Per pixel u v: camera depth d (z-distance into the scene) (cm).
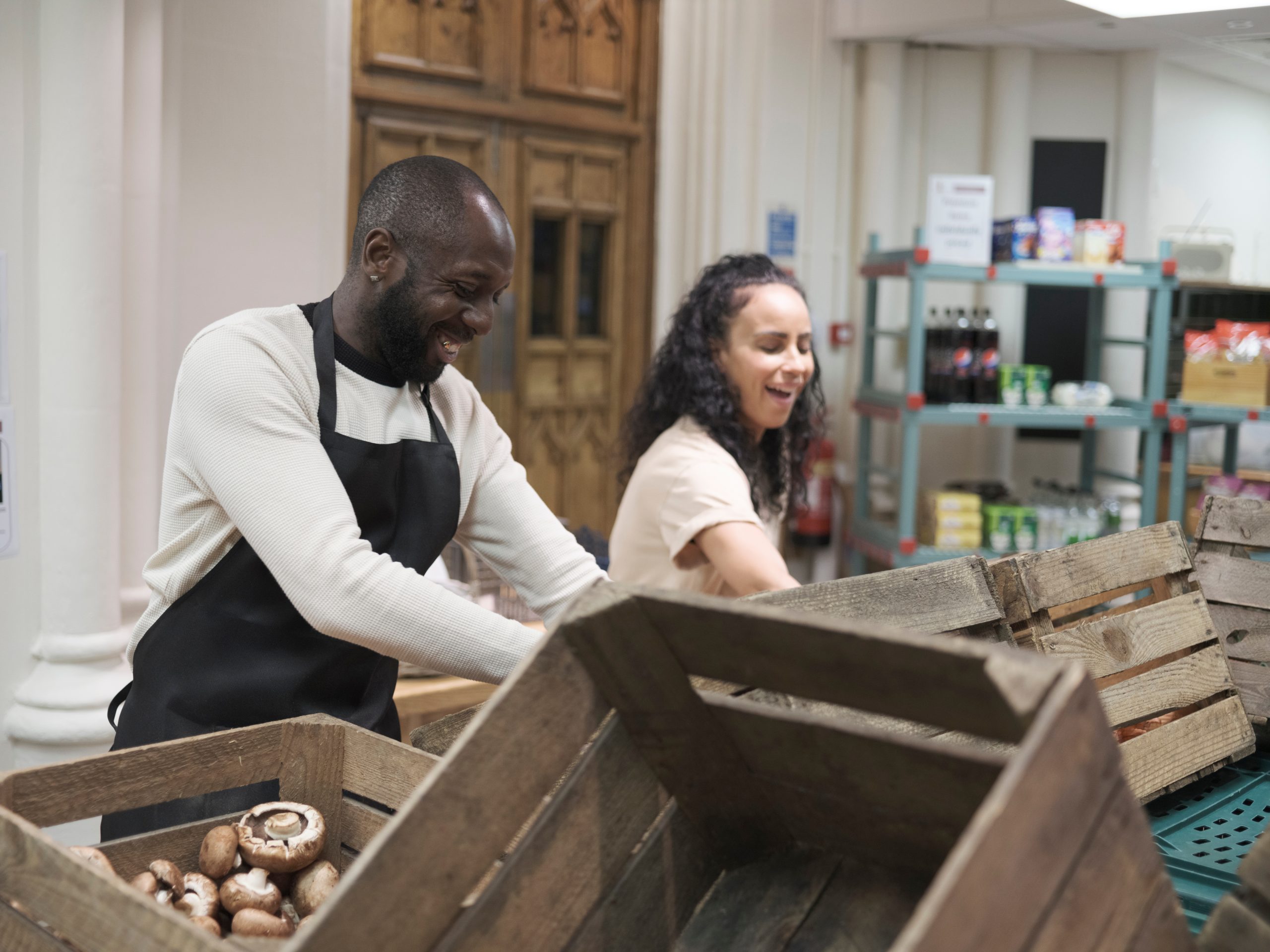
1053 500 490
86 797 113
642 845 100
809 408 266
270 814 118
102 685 282
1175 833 138
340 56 349
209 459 147
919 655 76
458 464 173
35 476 279
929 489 479
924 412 449
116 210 275
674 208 499
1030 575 144
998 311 529
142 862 117
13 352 272
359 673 161
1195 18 286
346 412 157
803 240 516
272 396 148
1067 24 454
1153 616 156
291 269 331
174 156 300
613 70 485
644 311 506
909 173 529
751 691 123
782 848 104
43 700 278
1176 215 530
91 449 276
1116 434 531
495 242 153
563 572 175
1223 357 450
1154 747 147
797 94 505
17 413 274
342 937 79
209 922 104
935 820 88
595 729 96
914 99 525
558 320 486
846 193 523
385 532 163
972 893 62
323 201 336
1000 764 80
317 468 148
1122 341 487
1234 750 156
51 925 92
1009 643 139
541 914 92
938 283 534
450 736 129
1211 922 89
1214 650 162
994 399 468
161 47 290
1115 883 73
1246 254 546
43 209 271
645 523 241
